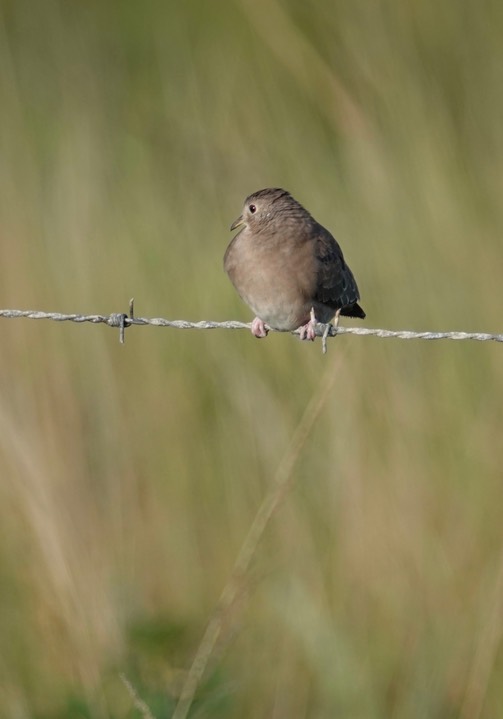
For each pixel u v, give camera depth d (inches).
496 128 593.3
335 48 653.9
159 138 639.1
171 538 439.5
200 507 449.1
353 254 519.8
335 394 451.5
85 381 482.9
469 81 640.4
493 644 385.7
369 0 637.3
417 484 434.3
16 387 476.1
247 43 743.1
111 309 514.9
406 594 413.4
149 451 464.4
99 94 713.0
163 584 428.1
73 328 502.3
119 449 460.1
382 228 518.6
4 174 591.8
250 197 430.0
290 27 643.5
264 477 446.0
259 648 404.8
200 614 415.2
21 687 387.2
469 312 490.3
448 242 509.0
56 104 703.1
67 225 546.3
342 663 387.2
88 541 430.3
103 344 496.1
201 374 484.1
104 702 363.6
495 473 437.1
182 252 543.5
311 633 390.6
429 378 467.5
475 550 420.5
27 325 501.7
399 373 467.8
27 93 709.9
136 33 807.7
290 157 593.6
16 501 414.6
